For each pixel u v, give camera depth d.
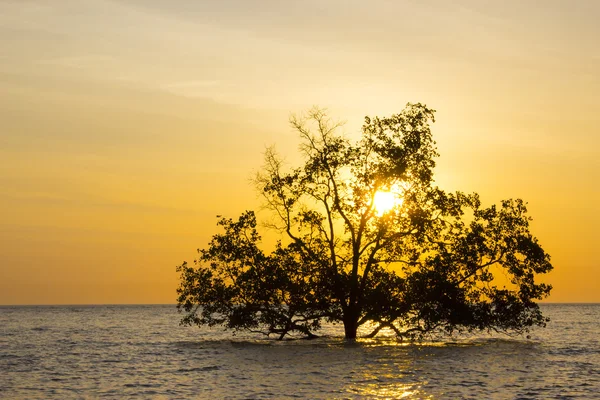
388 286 46.78
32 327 103.69
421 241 47.66
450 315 46.34
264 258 47.81
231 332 79.50
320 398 29.09
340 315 49.97
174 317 162.12
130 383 34.75
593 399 28.77
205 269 48.38
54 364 44.59
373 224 47.00
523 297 46.94
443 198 47.34
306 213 47.75
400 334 48.66
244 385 32.91
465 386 31.92
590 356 45.62
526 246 46.19
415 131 47.31
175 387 33.03
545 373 36.34
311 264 47.75
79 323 121.69
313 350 48.25
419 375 35.38
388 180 46.69
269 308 48.88
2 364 44.81
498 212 47.47
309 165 47.81
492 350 48.97
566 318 140.62
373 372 36.53
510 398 29.03
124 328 98.25
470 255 46.69
